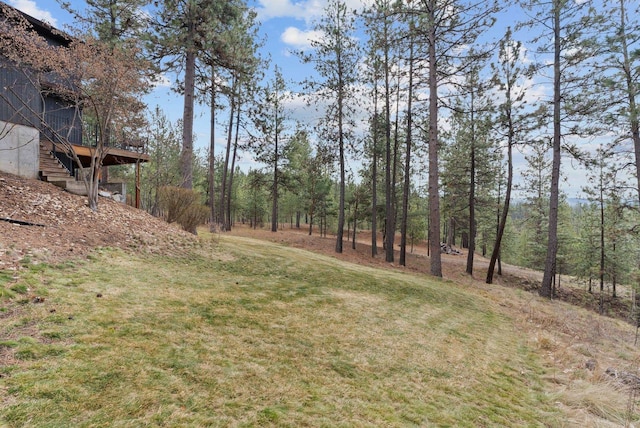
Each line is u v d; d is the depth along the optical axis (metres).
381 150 20.84
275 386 2.91
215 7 11.48
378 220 28.73
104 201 9.34
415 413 2.88
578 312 10.98
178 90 14.65
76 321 3.33
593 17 10.74
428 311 6.87
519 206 25.62
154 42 11.26
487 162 18.53
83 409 2.14
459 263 25.25
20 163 8.79
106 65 7.54
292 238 22.48
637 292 13.91
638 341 7.86
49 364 2.54
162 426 2.12
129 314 3.79
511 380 3.99
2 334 2.81
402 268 17.58
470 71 12.27
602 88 11.00
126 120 9.95
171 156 14.67
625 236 14.88
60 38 11.55
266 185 27.61
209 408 2.42
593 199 17.89
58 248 5.36
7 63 7.90
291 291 6.36
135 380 2.57
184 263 6.90
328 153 19.03
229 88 14.29
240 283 6.31
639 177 11.31
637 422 3.17
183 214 10.95
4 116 8.43
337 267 10.05
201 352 3.28
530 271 25.44
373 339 4.56
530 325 7.25
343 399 2.91
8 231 5.33
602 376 4.30
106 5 11.82
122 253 6.23
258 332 4.09
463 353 4.67
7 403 2.04
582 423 3.08
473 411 3.09
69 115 12.62
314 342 4.10
